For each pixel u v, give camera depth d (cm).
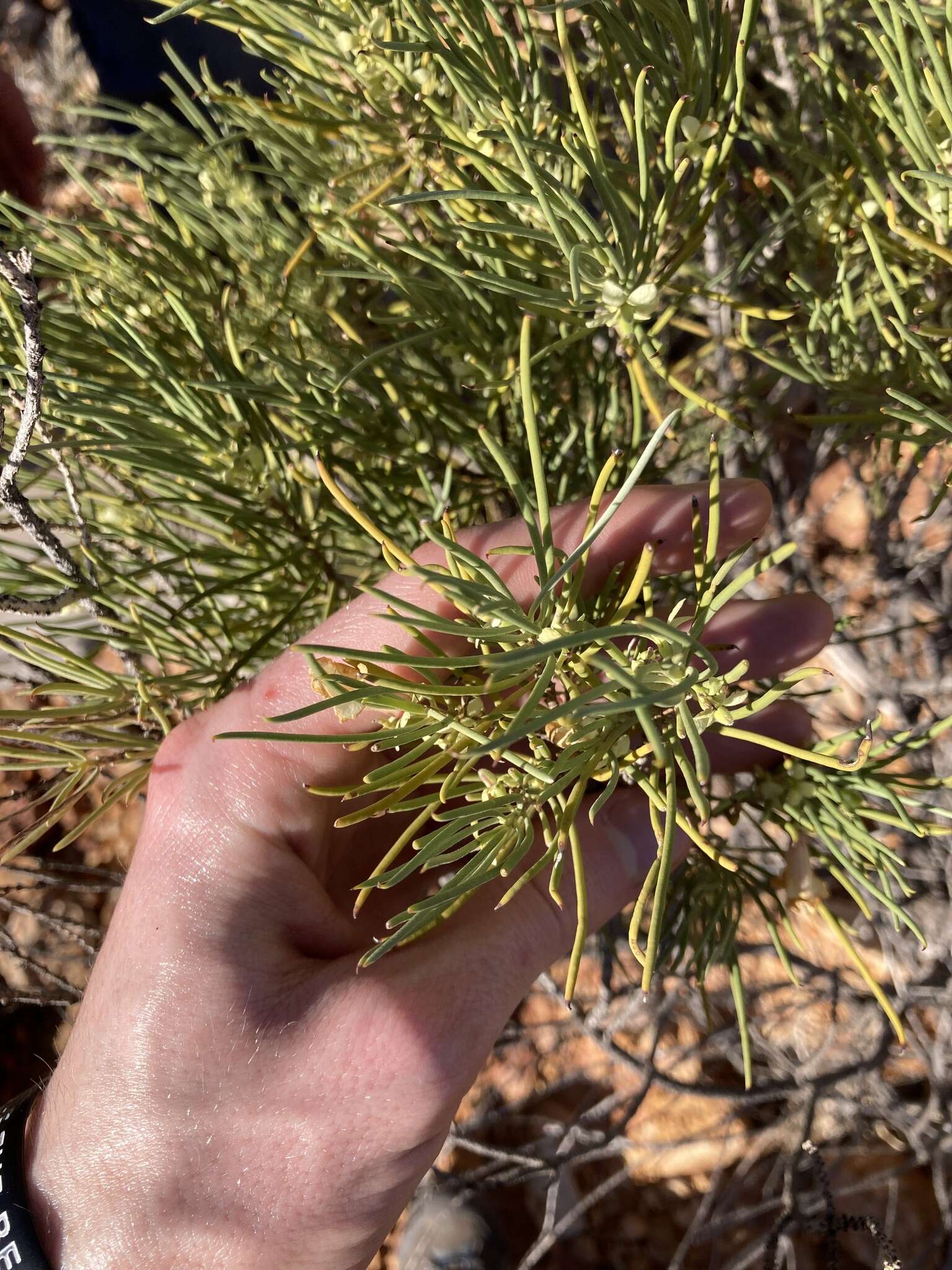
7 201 23
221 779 20
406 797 16
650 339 17
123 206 30
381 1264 48
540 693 13
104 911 50
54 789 23
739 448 35
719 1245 45
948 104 15
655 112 19
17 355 21
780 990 47
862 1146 44
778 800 19
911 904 40
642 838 21
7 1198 20
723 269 26
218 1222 19
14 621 27
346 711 15
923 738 18
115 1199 20
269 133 23
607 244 15
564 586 15
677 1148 46
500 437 25
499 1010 20
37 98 56
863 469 52
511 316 22
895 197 21
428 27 15
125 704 23
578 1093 50
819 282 23
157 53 49
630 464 25
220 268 28
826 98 21
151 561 26
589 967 51
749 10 15
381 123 20
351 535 27
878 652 44
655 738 13
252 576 23
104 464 23
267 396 21
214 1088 19
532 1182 49
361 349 25
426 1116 19
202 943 20
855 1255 44
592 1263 47
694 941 23
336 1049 19
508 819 15
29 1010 49
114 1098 20
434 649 14
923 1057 41
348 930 21
